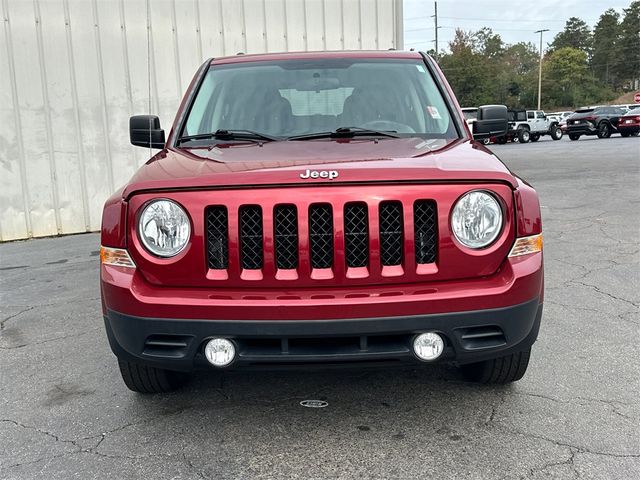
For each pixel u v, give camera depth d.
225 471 2.72
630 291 5.29
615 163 17.28
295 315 2.62
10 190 9.22
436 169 2.75
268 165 2.84
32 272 6.97
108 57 9.47
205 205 2.69
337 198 2.66
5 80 9.02
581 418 3.10
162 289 2.75
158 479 2.68
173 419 3.23
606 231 7.88
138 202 2.77
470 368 3.53
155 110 9.79
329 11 10.39
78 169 9.55
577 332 4.34
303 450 2.88
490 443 2.88
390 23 10.71
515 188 2.79
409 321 2.63
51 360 4.19
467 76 87.38
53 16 9.13
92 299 5.71
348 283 2.68
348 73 4.02
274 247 2.68
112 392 3.62
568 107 113.69
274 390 3.55
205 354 2.70
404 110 3.76
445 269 2.71
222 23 9.95
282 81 3.99
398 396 3.41
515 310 2.72
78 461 2.84
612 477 2.58
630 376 3.59
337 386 3.57
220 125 3.74
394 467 2.71
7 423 3.25
